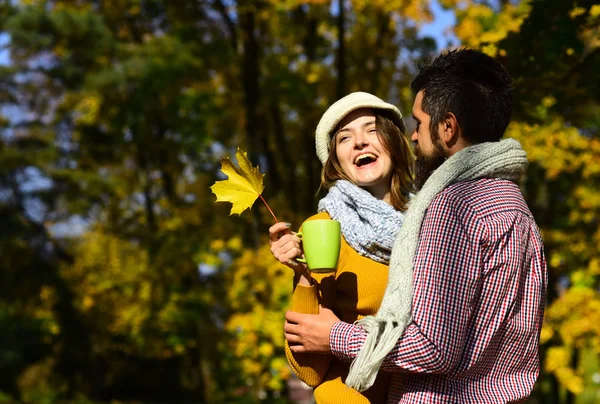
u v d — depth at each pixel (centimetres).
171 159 1198
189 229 1145
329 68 964
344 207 201
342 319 195
